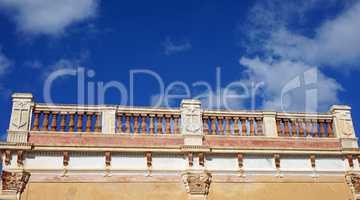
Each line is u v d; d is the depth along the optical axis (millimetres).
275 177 21484
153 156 20922
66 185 19797
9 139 19969
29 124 20547
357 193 21734
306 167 21938
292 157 22016
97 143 20719
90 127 21109
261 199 20969
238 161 21422
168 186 20547
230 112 22500
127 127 21391
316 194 21516
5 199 18969
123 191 20125
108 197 19906
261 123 22719
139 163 20703
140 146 20766
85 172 20125
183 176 20688
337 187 21844
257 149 21562
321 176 21891
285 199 21172
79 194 19750
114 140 20953
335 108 23500
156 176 20609
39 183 19641
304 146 22359
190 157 20953
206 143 21609
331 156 22375
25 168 19719
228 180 21031
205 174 20734
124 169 20406
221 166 21250
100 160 20453
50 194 19531
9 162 19578
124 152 20672
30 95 21000
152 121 21734
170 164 20922
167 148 20891
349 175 21938
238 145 21812
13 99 20812
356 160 22453
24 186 19453
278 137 22344
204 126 22062
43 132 20516
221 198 20656
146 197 20188
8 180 19250
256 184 21203
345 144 22672
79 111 21312
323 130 23109
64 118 21094
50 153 20172
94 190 19922
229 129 22219
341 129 23031
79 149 20234
